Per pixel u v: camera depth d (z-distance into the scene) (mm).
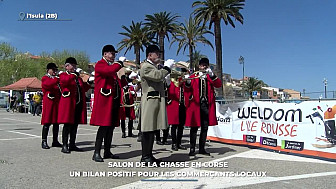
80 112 6625
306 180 4273
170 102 6922
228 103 8484
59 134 9875
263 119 6930
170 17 33312
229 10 24922
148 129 5000
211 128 8305
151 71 4906
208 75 6246
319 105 5871
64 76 6289
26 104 26516
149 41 34531
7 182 4012
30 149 6672
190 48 32125
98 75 5480
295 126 6250
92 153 6266
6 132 10188
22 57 55688
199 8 25625
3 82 52406
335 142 5574
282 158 5898
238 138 7520
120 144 7707
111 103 5469
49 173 4512
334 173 4684
